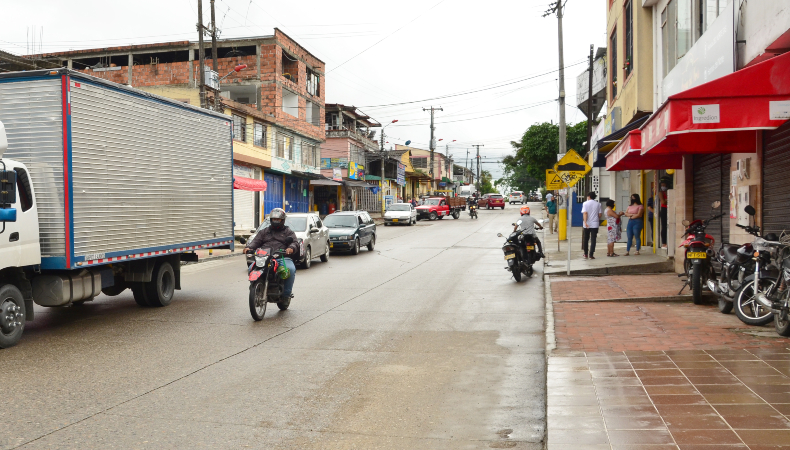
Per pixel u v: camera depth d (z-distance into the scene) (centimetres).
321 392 595
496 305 1120
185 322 959
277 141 3769
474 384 624
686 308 983
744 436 419
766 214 946
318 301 1168
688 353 664
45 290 881
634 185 2309
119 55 3900
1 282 782
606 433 437
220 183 1311
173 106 1126
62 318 996
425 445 463
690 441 415
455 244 2597
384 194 6103
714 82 776
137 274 1066
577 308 1022
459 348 784
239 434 482
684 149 1013
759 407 479
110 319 985
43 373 658
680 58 1375
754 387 531
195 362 709
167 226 1100
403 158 7625
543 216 4584
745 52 959
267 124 3612
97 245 905
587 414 479
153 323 951
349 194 5262
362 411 540
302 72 4238
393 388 609
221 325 934
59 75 838
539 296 1223
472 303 1142
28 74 844
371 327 920
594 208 1761
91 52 3900
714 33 1088
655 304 1043
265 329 903
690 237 1029
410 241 2791
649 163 1417
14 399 566
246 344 805
